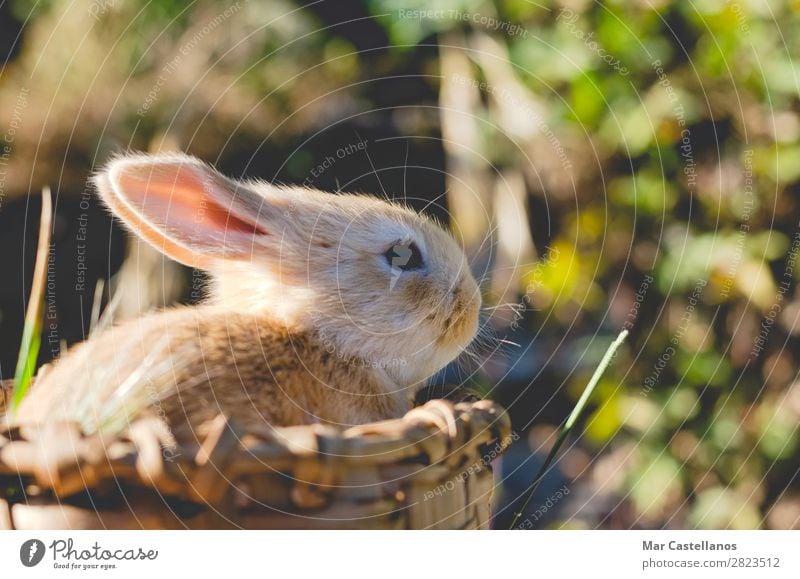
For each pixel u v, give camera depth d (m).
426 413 0.77
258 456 0.75
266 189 0.87
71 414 0.78
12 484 0.76
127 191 0.84
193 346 0.81
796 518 1.04
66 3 1.07
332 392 0.83
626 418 1.05
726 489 1.05
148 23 1.06
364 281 0.85
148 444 0.75
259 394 0.81
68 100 1.06
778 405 1.04
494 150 1.05
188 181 0.84
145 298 1.05
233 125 1.06
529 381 1.07
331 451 0.75
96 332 0.82
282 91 1.07
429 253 0.86
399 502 0.76
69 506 0.76
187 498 0.76
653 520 1.05
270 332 0.83
